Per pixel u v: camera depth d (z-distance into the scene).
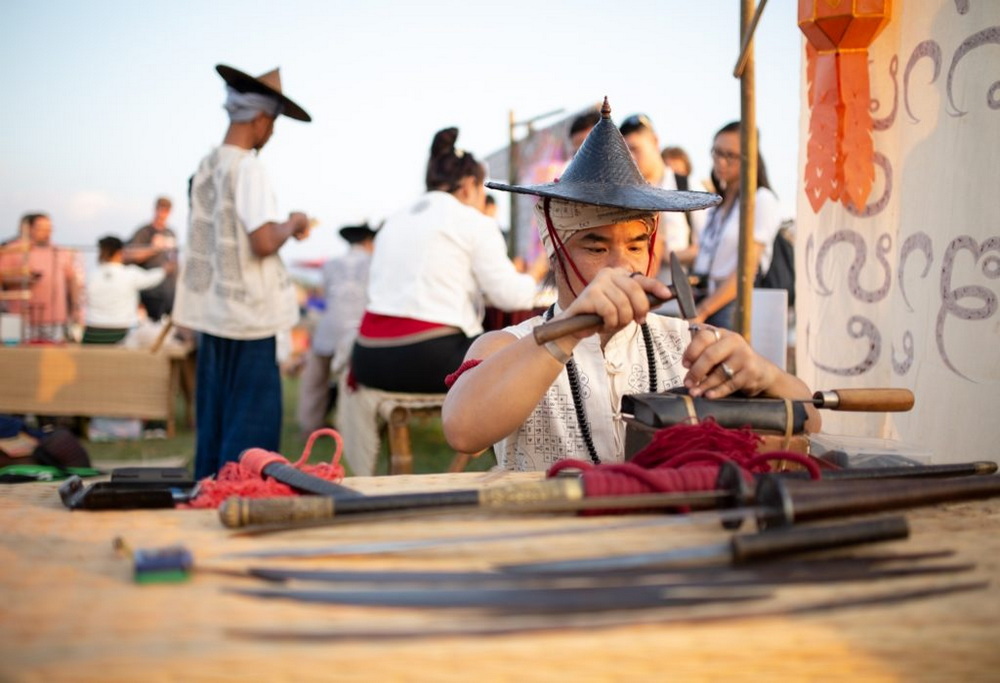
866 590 1.10
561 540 1.28
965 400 2.36
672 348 2.21
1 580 1.13
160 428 8.78
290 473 1.60
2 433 3.96
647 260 2.10
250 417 4.54
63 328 10.53
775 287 5.38
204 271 4.58
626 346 2.17
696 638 0.95
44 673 0.87
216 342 4.61
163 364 8.01
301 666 0.89
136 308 10.02
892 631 1.00
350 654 0.91
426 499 1.34
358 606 1.02
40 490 1.68
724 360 1.82
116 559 1.22
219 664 0.89
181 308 4.66
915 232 2.52
